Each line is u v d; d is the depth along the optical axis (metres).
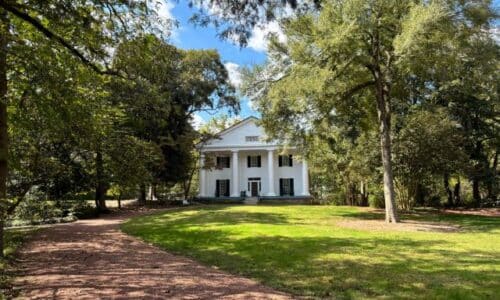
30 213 20.28
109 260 10.02
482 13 15.12
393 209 17.89
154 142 33.00
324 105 18.69
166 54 9.32
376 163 23.61
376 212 23.41
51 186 20.61
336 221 18.20
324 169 30.62
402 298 6.31
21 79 9.44
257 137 41.59
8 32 8.06
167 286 7.12
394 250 10.35
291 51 16.44
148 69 9.63
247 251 10.77
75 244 12.99
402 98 23.61
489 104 28.08
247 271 8.57
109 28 8.34
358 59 16.39
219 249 11.37
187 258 10.43
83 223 20.97
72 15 7.60
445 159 21.91
